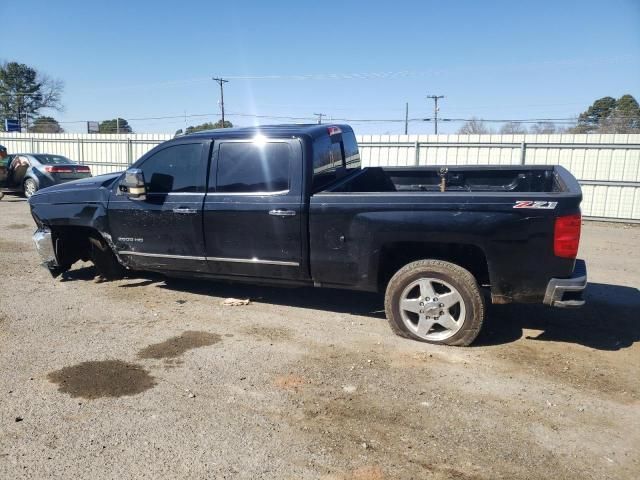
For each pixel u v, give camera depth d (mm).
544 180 6000
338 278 5020
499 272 4449
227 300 6004
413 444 3193
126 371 4195
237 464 2994
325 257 4992
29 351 4590
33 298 6121
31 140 23078
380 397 3773
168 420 3459
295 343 4785
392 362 4367
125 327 5188
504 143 13781
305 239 5031
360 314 5594
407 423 3432
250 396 3785
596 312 5688
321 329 5145
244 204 5227
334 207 4871
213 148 5426
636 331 5121
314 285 5203
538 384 3986
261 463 3004
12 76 74062
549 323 5324
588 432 3338
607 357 4496
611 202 13141
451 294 4617
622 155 12914
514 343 4789
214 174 5414
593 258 8555
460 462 3018
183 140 5594
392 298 4805
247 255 5324
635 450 3148
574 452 3121
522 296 4453
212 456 3068
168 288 6527
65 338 4895
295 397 3770
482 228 4414
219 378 4074
